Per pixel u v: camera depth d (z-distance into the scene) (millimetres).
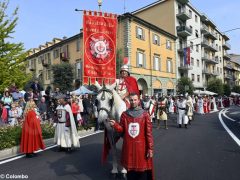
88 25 9188
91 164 7828
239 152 9188
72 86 33438
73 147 10164
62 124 9609
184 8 47938
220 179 6344
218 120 21797
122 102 6531
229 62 85125
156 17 46406
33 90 16359
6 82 18859
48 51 47125
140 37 35562
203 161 8016
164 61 41156
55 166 7645
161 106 16547
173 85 43406
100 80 9164
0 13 19969
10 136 10039
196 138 12359
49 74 46844
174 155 8828
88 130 14734
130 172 5480
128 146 5230
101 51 9219
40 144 9078
